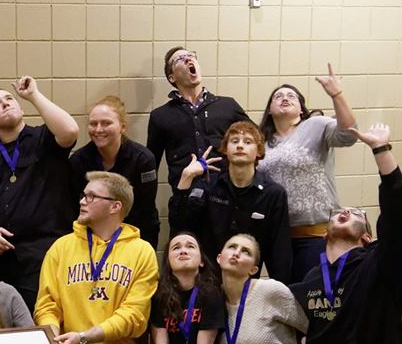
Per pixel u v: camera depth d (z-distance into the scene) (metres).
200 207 3.77
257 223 3.74
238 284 3.37
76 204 3.87
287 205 3.80
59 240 3.40
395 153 5.08
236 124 3.78
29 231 3.61
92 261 3.29
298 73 4.81
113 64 4.48
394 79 5.01
